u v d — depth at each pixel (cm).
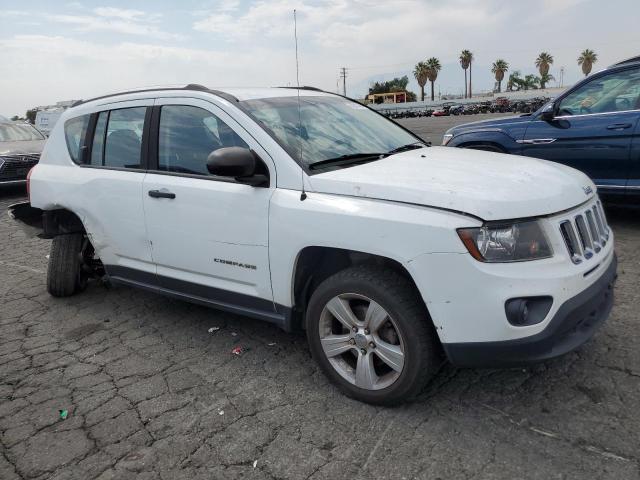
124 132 407
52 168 464
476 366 261
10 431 294
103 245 424
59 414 308
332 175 297
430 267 254
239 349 375
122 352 382
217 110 347
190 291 374
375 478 241
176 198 357
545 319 247
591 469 236
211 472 253
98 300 489
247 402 308
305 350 369
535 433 263
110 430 289
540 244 254
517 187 270
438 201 258
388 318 276
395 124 435
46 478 255
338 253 306
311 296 314
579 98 602
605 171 584
